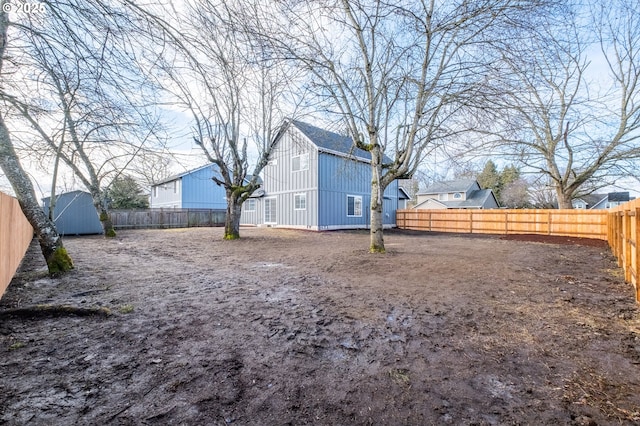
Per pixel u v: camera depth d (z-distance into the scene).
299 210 17.11
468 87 6.60
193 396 1.90
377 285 4.76
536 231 14.23
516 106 6.96
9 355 2.40
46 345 2.59
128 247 9.52
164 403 1.83
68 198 14.28
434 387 2.03
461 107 6.77
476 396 1.93
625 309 3.61
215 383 2.05
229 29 3.72
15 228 5.05
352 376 2.17
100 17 3.12
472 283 4.88
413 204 39.00
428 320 3.27
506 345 2.67
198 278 5.22
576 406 1.81
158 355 2.44
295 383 2.07
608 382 2.07
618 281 5.03
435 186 36.53
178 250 8.86
